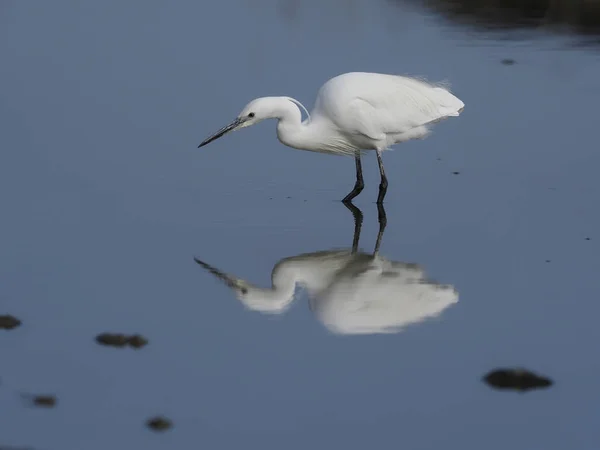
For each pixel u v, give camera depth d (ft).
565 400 29.53
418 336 33.68
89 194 46.34
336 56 65.98
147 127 54.24
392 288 37.58
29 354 31.68
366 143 46.03
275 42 69.05
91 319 34.37
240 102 57.36
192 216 44.50
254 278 38.34
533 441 27.48
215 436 27.43
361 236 42.78
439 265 39.70
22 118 54.90
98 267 38.78
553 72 63.41
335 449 27.02
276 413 28.71
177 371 30.94
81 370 30.78
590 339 33.30
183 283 37.68
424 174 49.88
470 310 35.68
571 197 46.62
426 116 46.47
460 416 28.76
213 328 34.06
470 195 47.19
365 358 32.12
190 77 61.57
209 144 52.90
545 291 37.09
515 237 42.37
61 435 27.17
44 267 38.58
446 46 69.10
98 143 52.16
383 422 28.37
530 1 80.59
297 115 45.34
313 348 32.76
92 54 65.98
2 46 67.46
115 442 26.94
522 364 31.65
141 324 34.14
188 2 80.28
